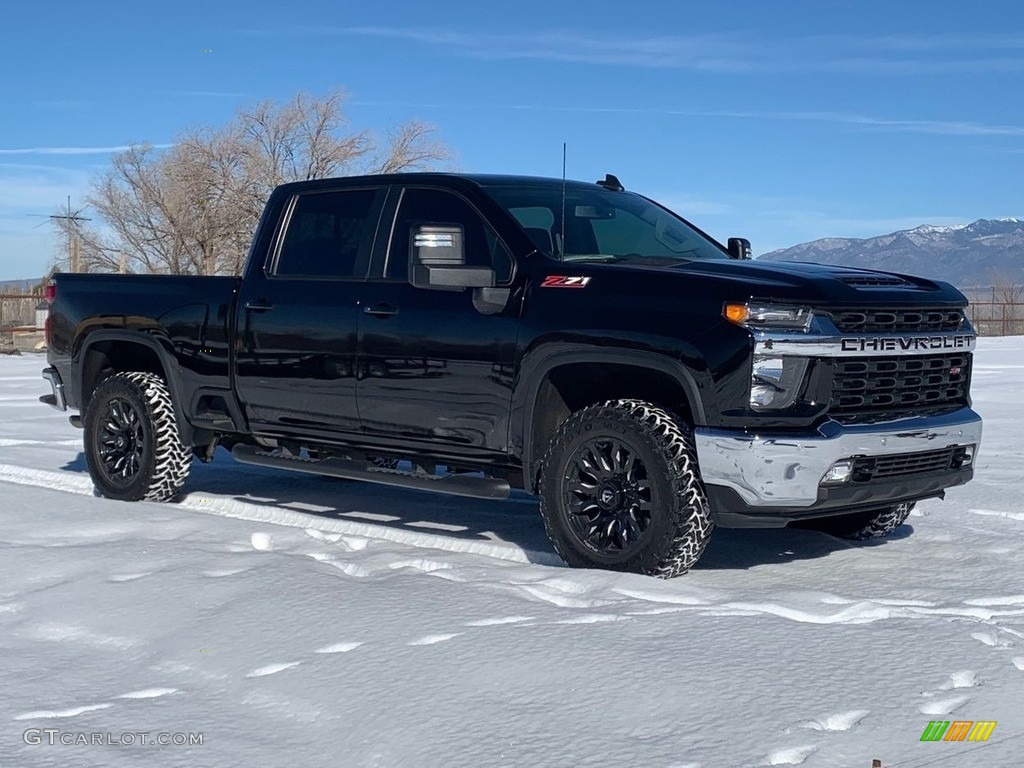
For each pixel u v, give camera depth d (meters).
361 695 3.99
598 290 5.72
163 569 5.67
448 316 6.18
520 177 6.81
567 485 5.72
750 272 5.66
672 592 5.12
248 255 7.27
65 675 4.41
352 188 6.90
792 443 5.21
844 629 4.55
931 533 6.71
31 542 6.43
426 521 7.38
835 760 3.38
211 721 3.91
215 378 7.29
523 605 4.90
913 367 5.71
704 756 3.41
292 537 6.40
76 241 42.50
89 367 8.10
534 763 3.42
